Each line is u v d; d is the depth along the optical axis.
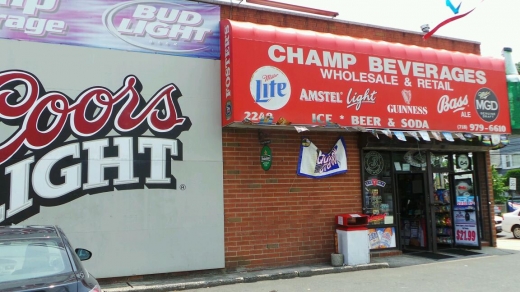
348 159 11.02
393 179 11.65
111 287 8.16
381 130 10.32
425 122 11.00
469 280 8.60
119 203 8.68
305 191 10.38
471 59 12.05
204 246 9.23
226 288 8.30
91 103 8.71
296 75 9.70
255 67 9.33
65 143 8.44
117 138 8.81
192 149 9.36
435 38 12.67
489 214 12.76
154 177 8.98
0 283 4.12
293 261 10.05
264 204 9.91
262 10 10.55
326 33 10.71
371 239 11.22
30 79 8.36
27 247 4.68
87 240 8.38
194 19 9.77
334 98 10.00
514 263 10.36
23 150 8.17
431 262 10.57
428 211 11.91
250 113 9.14
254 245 9.71
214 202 9.42
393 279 8.77
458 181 12.84
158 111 9.19
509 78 12.62
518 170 37.53
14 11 8.41
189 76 9.54
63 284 4.11
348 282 8.58
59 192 8.30
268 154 10.06
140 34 9.26
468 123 11.60
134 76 9.09
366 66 10.51
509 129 12.21
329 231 10.53
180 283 8.34
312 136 10.62
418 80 11.11
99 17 8.98
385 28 11.94
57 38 8.64
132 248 8.68
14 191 8.04
